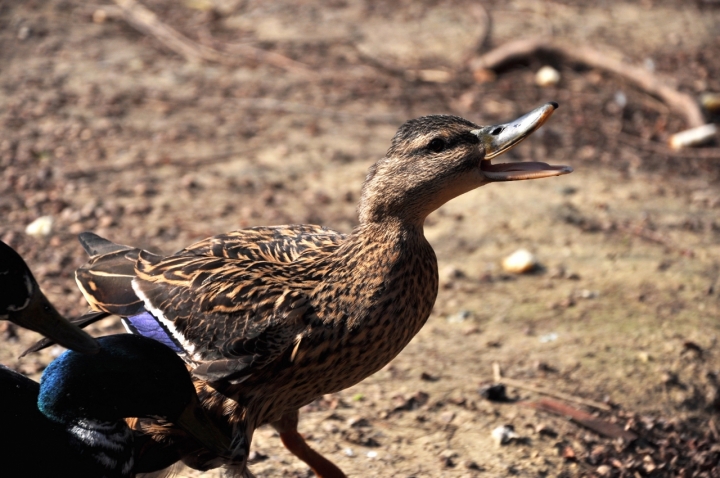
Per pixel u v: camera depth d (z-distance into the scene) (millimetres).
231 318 6477
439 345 9586
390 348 6730
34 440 6215
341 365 6605
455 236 11914
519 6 21000
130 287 6855
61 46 17281
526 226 12211
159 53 17344
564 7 21031
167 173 12984
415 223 6840
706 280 11008
